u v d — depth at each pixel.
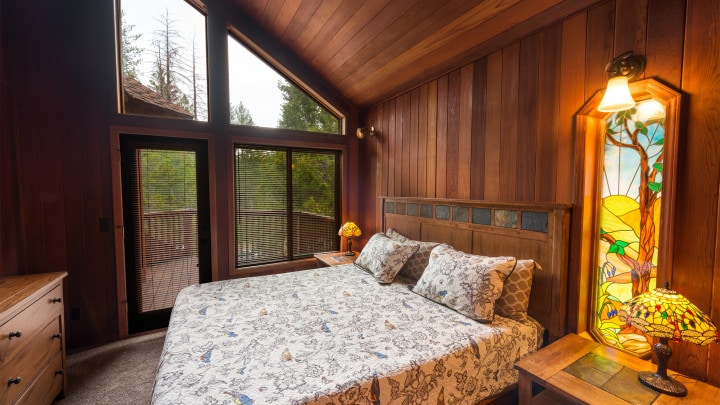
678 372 1.43
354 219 4.00
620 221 1.71
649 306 1.26
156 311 2.99
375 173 3.71
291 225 3.69
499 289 1.83
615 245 1.74
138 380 2.21
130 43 2.89
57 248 2.56
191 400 1.12
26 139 2.42
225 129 3.21
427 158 2.92
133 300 2.89
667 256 1.42
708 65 1.31
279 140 3.50
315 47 3.21
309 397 1.15
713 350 1.33
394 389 1.30
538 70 1.99
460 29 2.26
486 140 2.34
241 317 1.85
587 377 1.37
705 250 1.32
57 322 1.96
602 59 1.67
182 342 1.55
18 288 1.76
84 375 2.26
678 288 1.40
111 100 2.71
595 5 1.69
